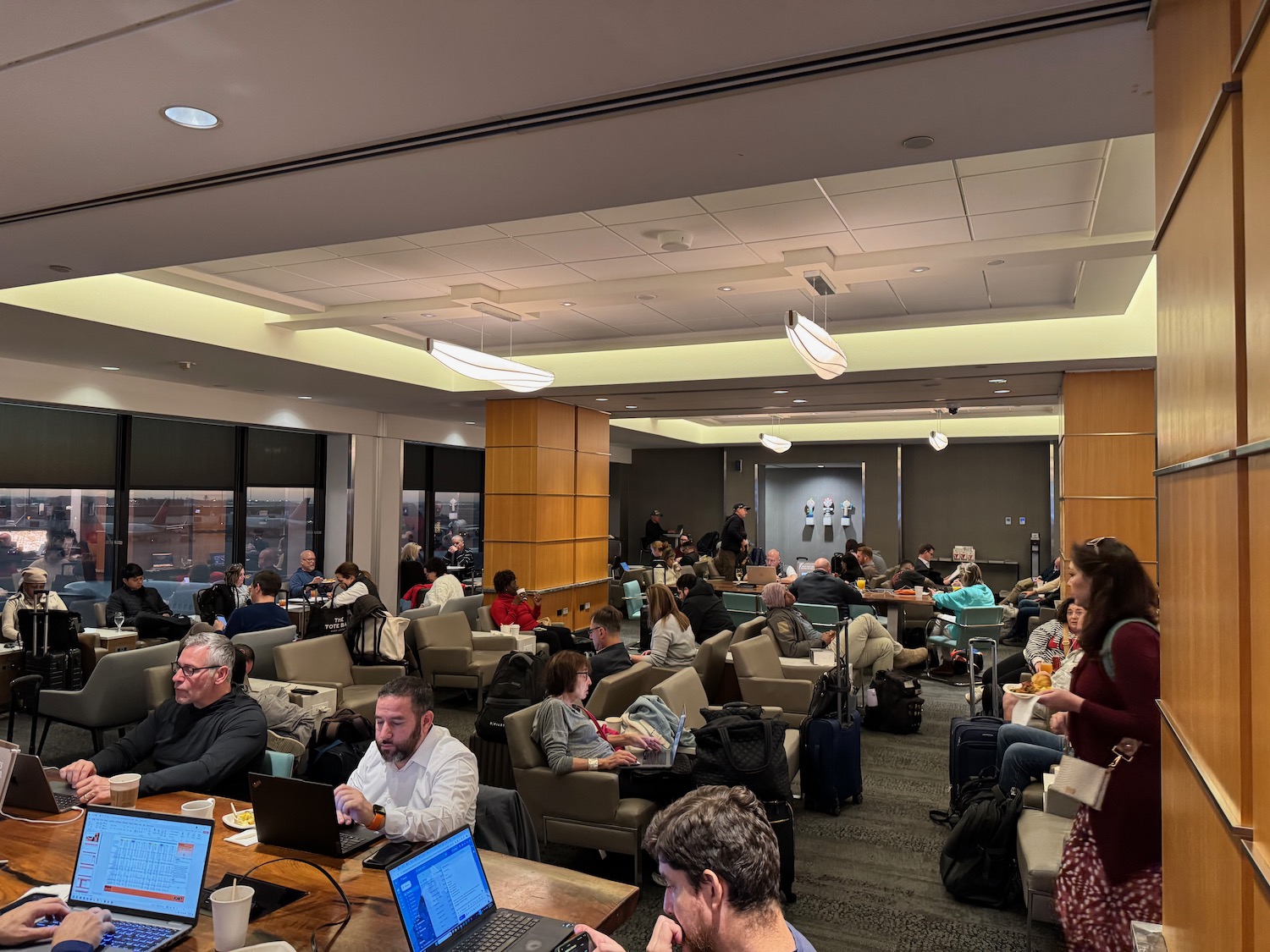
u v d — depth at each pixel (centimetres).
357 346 941
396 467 1370
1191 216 167
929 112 294
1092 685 280
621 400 1171
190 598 1090
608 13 237
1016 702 343
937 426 1728
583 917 234
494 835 321
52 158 336
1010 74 267
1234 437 132
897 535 1831
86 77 272
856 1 232
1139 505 873
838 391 1067
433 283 718
